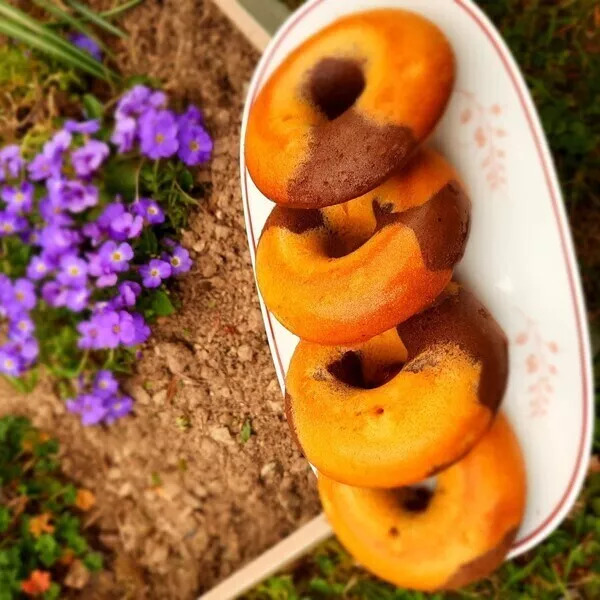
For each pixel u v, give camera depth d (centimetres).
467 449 24
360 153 22
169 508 37
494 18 34
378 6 26
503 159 26
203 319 32
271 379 31
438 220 23
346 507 27
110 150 34
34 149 36
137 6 35
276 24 33
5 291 36
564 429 27
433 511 26
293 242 25
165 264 31
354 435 24
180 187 32
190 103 34
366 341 25
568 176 34
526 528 28
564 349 26
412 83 22
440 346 24
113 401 35
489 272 26
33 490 41
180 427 34
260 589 37
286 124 24
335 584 37
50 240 33
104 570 40
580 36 34
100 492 40
